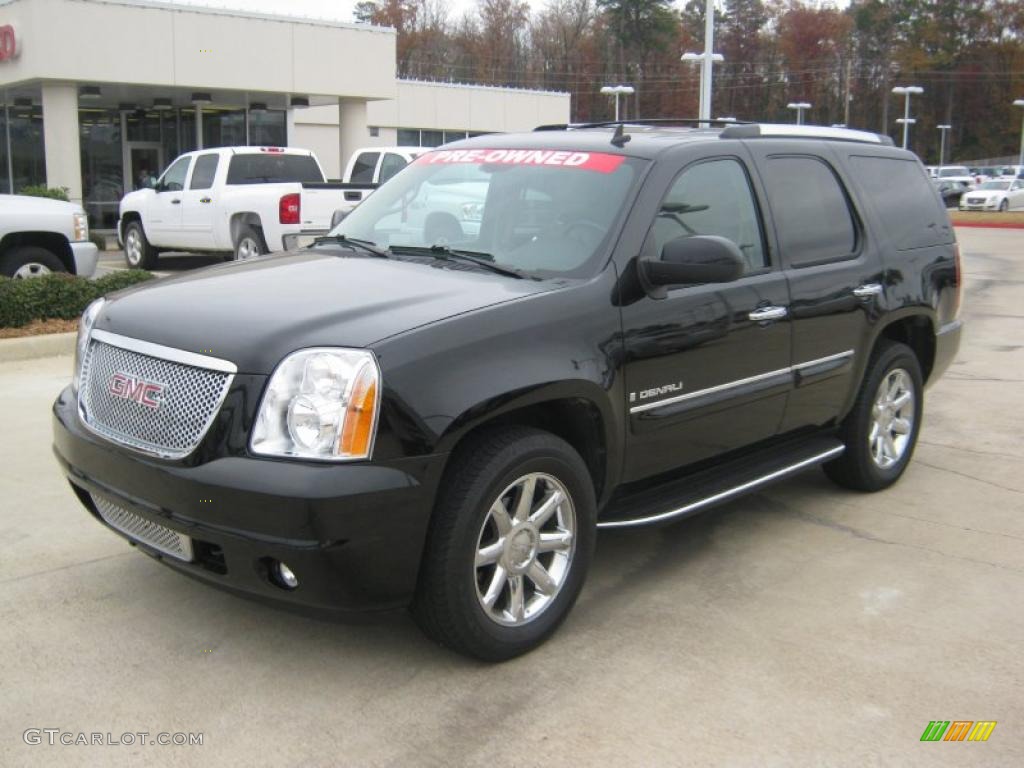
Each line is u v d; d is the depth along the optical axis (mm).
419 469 3273
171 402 3398
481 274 4078
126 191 24594
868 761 3141
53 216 10828
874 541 5051
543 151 4695
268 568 3264
